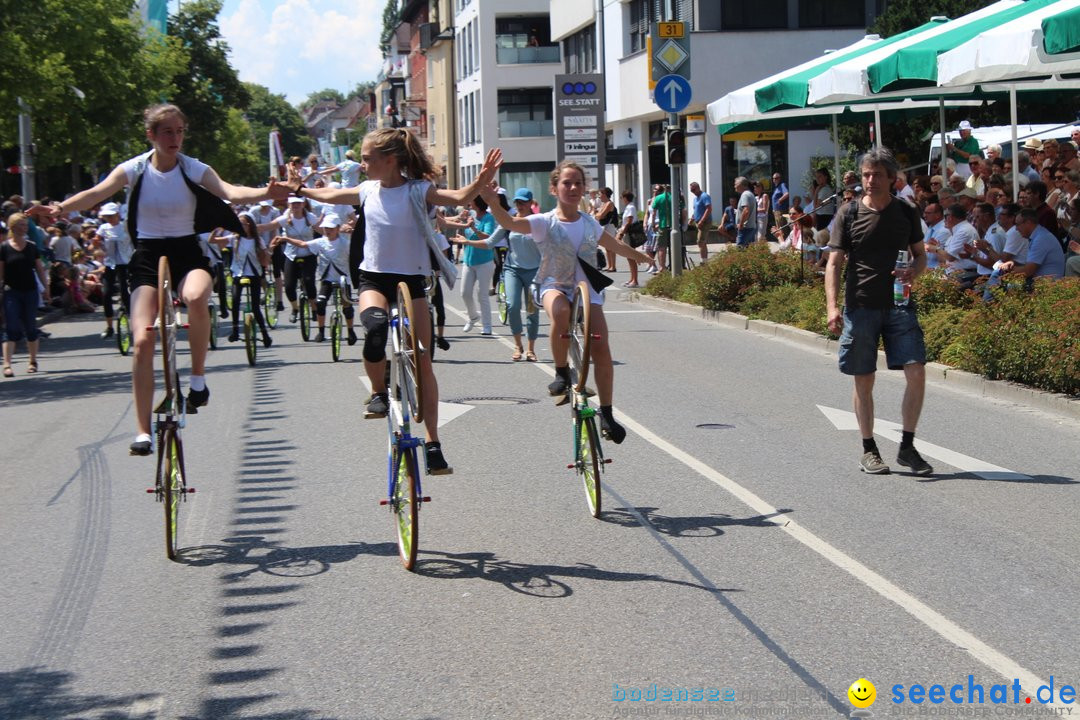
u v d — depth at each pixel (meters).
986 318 15.77
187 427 14.33
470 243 19.34
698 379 17.12
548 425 13.78
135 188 8.90
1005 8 22.03
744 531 9.20
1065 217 19.55
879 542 8.84
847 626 7.08
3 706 6.23
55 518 10.30
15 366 22.38
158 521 10.05
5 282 20.77
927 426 13.33
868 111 30.42
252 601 7.83
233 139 117.50
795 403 14.98
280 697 6.23
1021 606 7.38
